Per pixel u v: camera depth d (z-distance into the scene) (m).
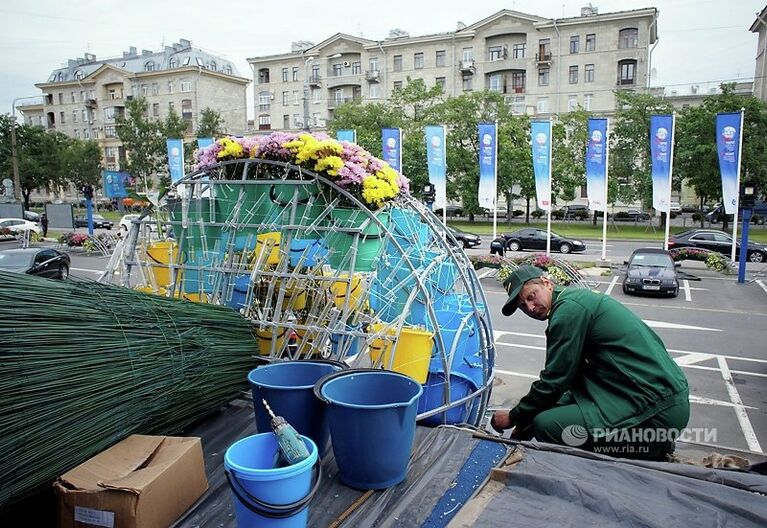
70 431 2.34
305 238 3.95
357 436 2.42
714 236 21.12
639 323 3.00
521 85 47.59
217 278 4.12
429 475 2.60
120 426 2.59
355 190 3.88
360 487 2.50
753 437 5.64
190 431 3.19
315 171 3.93
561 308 3.01
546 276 3.30
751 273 17.47
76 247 22.28
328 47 54.44
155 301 3.14
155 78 60.31
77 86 65.25
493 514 2.25
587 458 2.67
